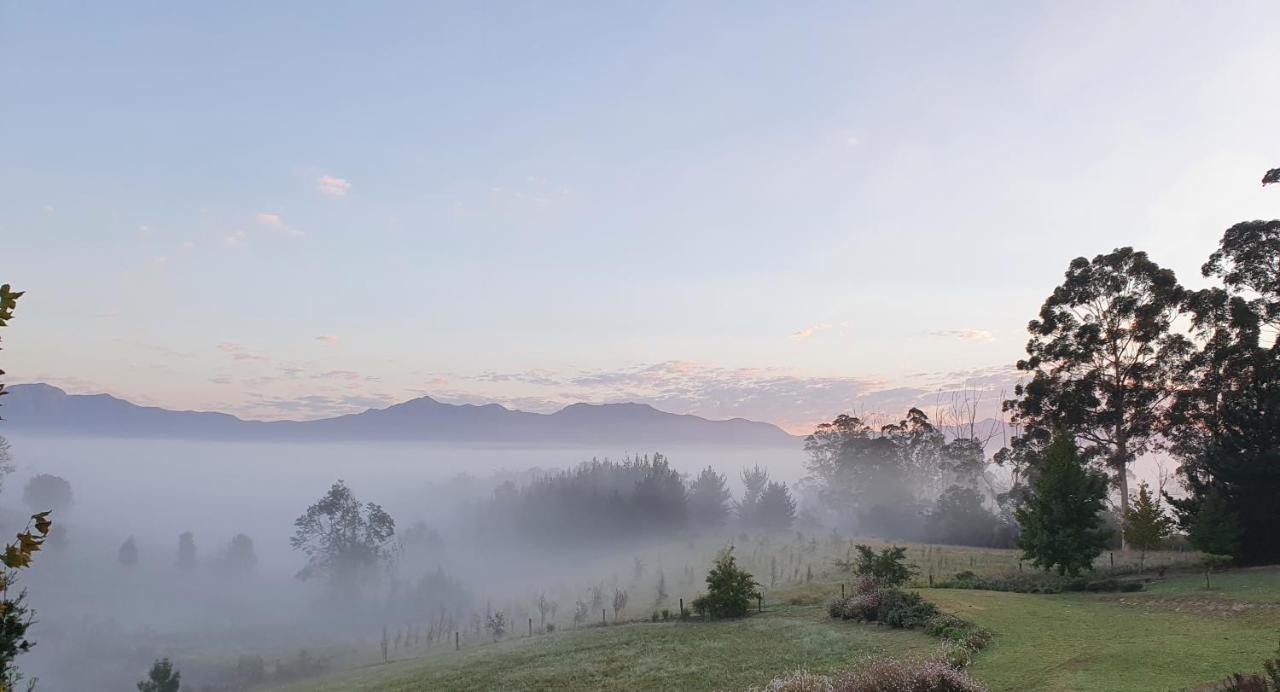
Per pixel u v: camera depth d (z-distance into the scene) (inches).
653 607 2071.9
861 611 1195.3
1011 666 766.5
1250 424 1475.1
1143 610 1021.2
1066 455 1391.5
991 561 1888.5
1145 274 1936.5
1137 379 1937.7
